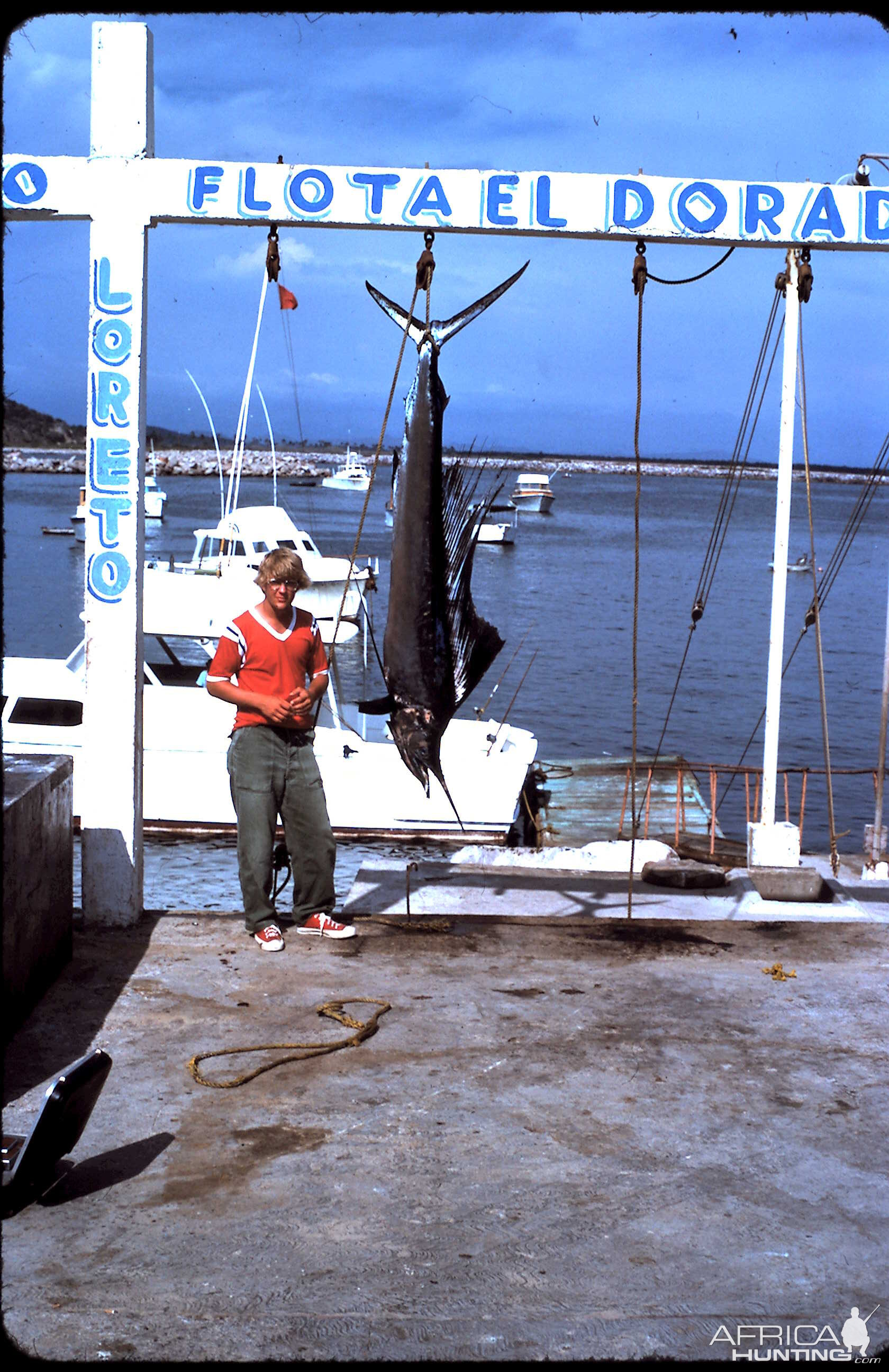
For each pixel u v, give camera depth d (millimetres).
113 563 5277
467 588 4453
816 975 5055
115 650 5320
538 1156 3516
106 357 5188
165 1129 3646
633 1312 2775
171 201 5082
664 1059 4195
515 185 5055
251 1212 3195
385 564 49719
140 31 4996
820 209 5145
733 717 24875
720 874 6305
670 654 32844
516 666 30078
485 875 6488
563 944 5391
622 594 46688
